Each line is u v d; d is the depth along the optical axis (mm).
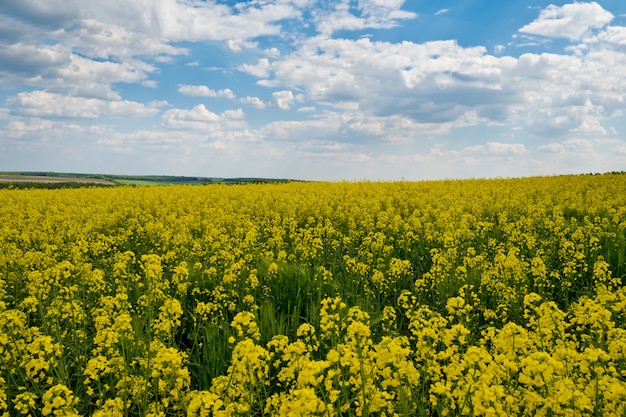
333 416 3430
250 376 3906
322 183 31266
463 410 3463
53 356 4863
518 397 3521
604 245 11484
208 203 21406
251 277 7840
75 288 6961
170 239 13039
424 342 4531
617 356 3996
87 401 5059
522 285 8562
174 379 4457
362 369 3592
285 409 3123
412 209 19062
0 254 11164
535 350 4211
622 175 32906
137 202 21984
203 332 6781
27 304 6508
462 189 24641
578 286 9102
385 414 4070
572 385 3320
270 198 21547
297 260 10852
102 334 5008
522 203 18766
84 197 23969
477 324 7141
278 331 6449
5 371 5078
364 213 16672
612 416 3195
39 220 17453
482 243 12531
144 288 8617
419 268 10492
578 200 19141
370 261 10383
